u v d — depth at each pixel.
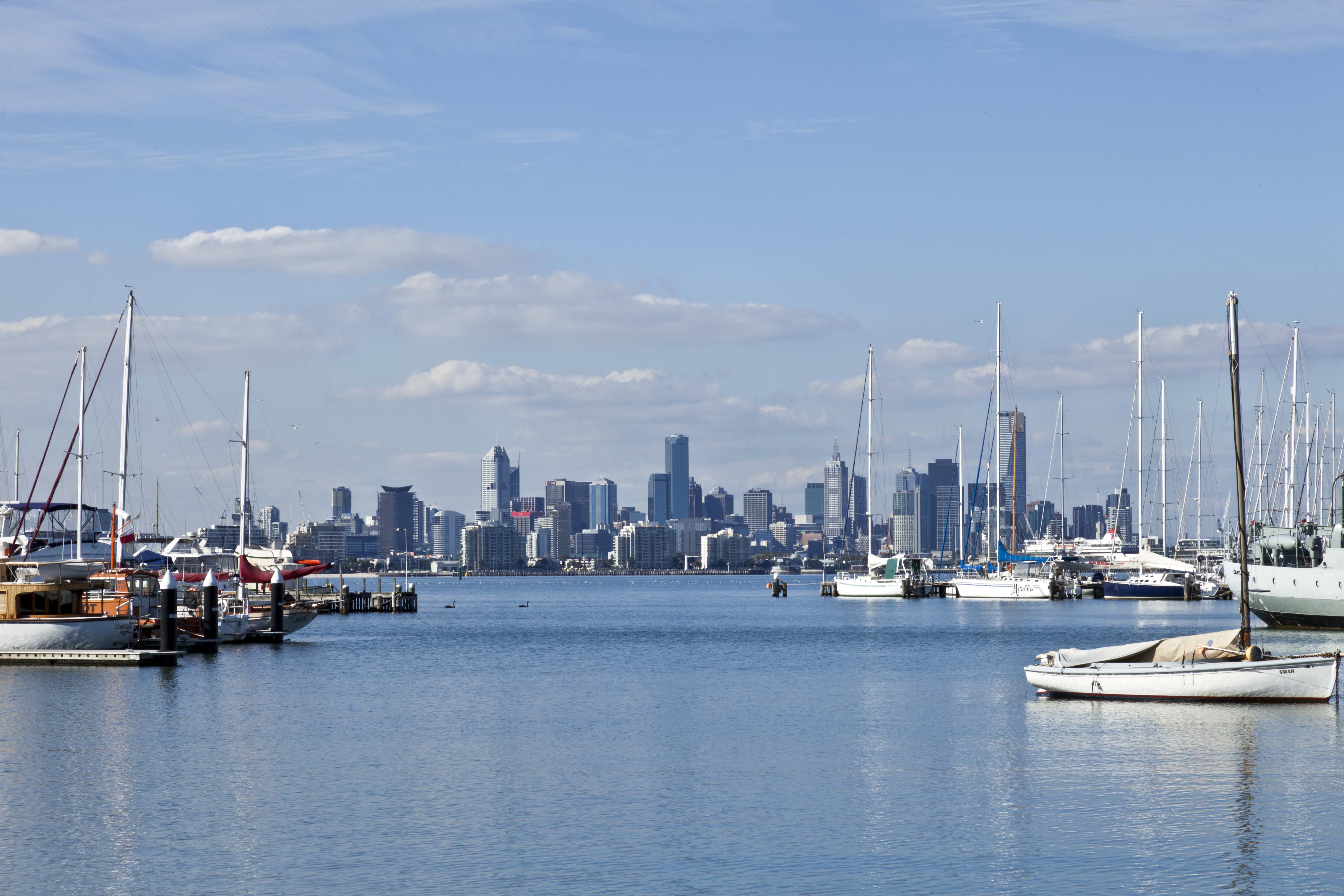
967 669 97.44
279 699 77.19
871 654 114.00
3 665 92.94
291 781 50.97
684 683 88.31
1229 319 72.94
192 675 89.94
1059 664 75.88
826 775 52.06
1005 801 46.88
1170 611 190.62
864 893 36.03
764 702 76.56
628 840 41.59
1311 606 113.00
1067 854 39.75
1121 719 65.88
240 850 40.44
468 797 48.03
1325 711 67.06
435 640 140.50
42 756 56.69
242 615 123.19
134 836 42.12
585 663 107.12
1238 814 44.47
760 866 38.59
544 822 44.00
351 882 37.09
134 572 101.50
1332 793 47.62
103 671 90.19
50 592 95.50
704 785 50.22
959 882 36.97
